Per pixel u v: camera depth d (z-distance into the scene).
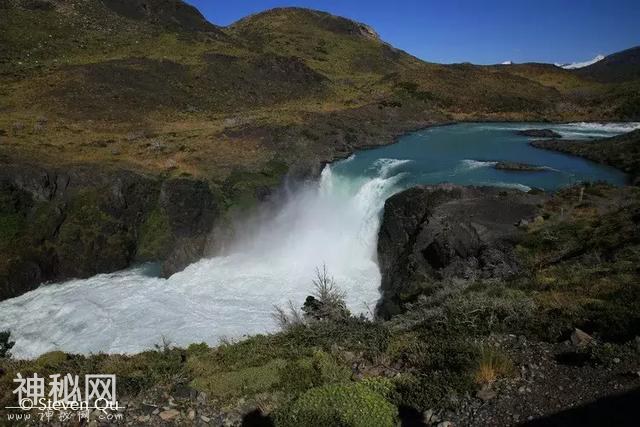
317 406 6.73
